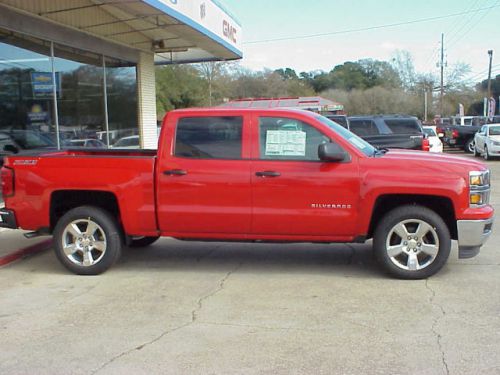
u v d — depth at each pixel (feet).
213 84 215.51
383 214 19.51
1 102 35.24
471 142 85.76
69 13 39.68
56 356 13.23
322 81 284.00
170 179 19.51
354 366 12.26
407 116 49.47
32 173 20.57
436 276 19.20
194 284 19.08
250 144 19.35
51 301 17.56
